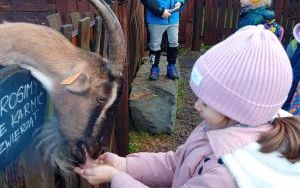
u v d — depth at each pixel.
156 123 4.62
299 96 2.71
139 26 5.96
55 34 1.99
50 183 2.01
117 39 2.02
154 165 1.92
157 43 5.16
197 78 1.52
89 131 1.98
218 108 1.48
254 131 1.48
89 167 1.95
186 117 5.23
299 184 1.42
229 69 1.44
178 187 1.66
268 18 3.93
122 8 3.24
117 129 3.71
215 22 8.12
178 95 5.86
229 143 1.46
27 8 4.49
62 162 1.99
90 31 2.66
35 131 1.76
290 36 7.98
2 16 4.50
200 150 1.59
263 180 1.41
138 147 4.37
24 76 1.61
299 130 1.46
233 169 1.42
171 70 5.30
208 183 1.45
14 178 1.61
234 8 7.98
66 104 1.92
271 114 1.47
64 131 1.95
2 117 1.42
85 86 1.93
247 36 1.44
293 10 7.84
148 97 4.73
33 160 1.78
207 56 1.51
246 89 1.42
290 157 1.41
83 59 2.01
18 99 1.55
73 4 4.64
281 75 1.43
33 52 1.87
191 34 8.04
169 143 4.52
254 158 1.43
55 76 1.89
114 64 2.04
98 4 1.99
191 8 7.87
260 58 1.41
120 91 2.07
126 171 1.92
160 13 4.99
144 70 5.64
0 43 1.87
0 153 1.43
